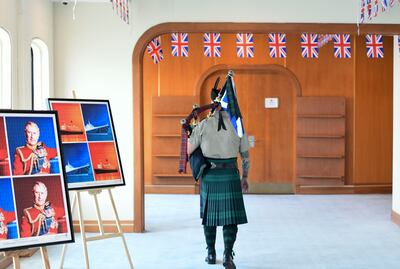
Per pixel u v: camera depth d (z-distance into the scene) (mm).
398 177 6715
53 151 3260
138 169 6230
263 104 9484
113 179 4305
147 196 9180
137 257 5070
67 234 3164
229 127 4484
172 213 7535
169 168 9492
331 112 9359
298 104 9352
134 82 6223
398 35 6320
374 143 9492
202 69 9406
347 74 9398
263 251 5324
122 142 6246
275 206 8133
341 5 6074
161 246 5531
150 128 9555
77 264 4816
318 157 9391
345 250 5371
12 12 4965
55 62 6270
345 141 9469
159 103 9438
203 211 4520
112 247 5480
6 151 3107
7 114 3176
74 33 6258
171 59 9445
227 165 4477
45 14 5938
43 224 3100
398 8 6074
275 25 6051
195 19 6094
